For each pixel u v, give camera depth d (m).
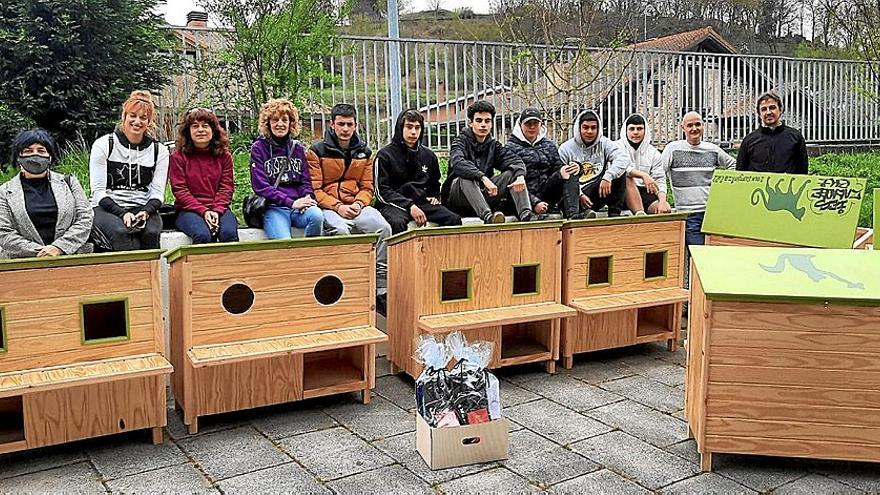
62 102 8.47
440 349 3.74
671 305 5.46
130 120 4.91
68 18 8.31
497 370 5.05
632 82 11.24
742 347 3.34
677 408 4.30
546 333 5.06
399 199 5.78
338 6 9.06
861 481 3.36
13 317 3.53
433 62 9.46
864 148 14.02
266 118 5.39
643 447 3.75
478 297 4.77
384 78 9.09
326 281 4.43
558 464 3.56
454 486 3.35
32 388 3.41
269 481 3.42
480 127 6.07
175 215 5.10
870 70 12.93
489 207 5.97
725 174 5.63
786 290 3.28
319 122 8.77
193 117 5.05
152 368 3.66
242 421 4.16
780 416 3.36
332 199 5.54
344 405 4.40
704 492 3.28
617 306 4.98
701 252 3.72
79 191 4.44
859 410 3.31
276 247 4.13
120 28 8.90
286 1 8.27
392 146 5.90
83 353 3.69
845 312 3.25
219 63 8.61
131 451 3.77
